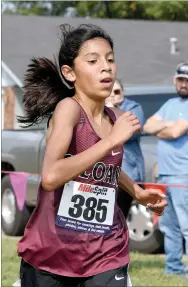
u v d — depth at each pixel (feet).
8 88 74.59
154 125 30.22
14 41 82.99
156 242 35.22
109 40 15.97
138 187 17.60
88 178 15.75
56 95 16.70
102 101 15.99
